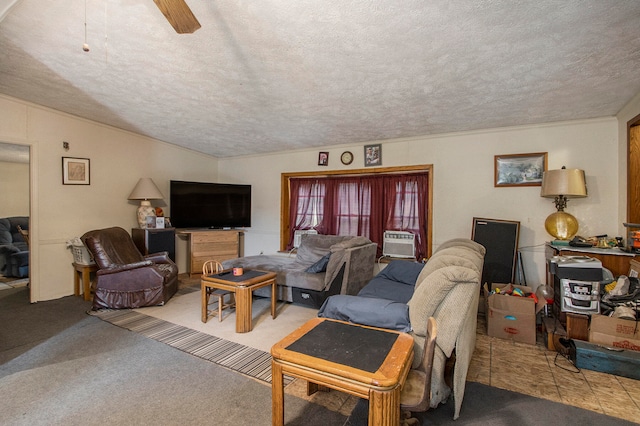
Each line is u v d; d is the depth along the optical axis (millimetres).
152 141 5105
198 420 1741
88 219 4344
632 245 2691
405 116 3607
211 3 1890
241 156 5984
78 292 4141
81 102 3664
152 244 4586
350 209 4996
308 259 4328
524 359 2473
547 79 2588
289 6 1886
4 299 3971
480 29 1985
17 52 2582
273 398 1433
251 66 2660
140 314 3434
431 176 4242
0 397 1938
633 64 2303
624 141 3098
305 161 5281
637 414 1800
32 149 3785
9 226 5699
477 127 3879
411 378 1601
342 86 2938
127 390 2016
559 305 2748
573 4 1709
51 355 2484
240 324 2930
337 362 1325
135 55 2586
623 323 2336
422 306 1657
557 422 1732
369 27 2037
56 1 1975
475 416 1779
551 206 3604
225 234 5352
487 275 3650
